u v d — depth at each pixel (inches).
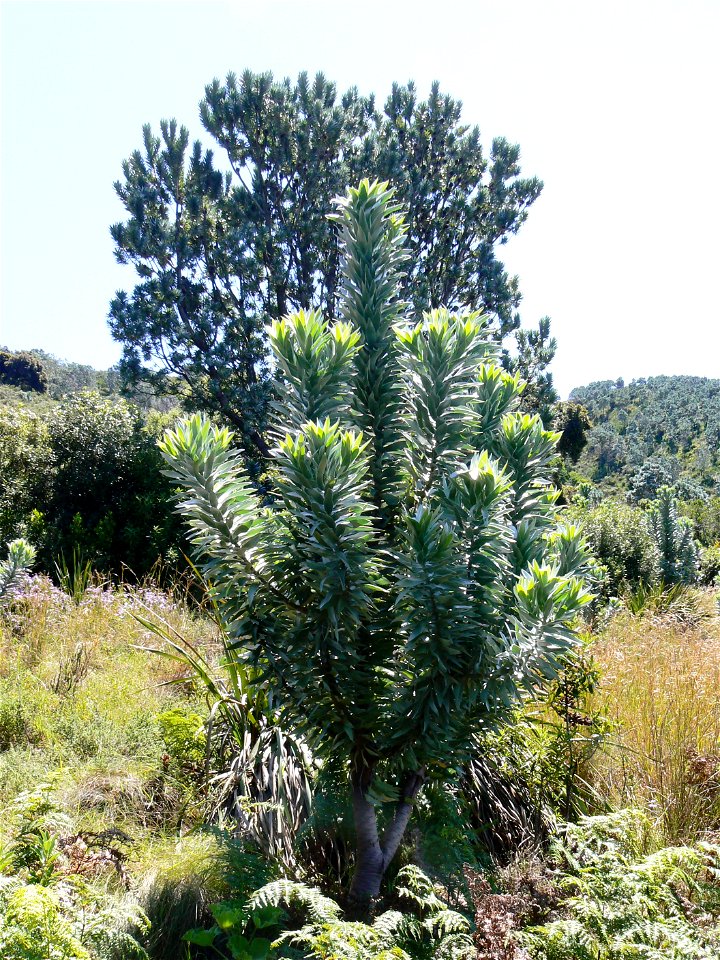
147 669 240.2
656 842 134.3
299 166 555.8
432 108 613.6
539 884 114.9
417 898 100.1
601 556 480.1
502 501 110.4
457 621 100.9
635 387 4173.2
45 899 78.7
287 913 109.6
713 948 95.0
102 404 567.8
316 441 93.8
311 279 553.9
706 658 223.5
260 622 105.0
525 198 634.8
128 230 533.6
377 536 113.0
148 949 104.7
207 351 530.9
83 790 149.6
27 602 301.0
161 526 486.3
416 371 111.1
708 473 2460.6
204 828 125.5
